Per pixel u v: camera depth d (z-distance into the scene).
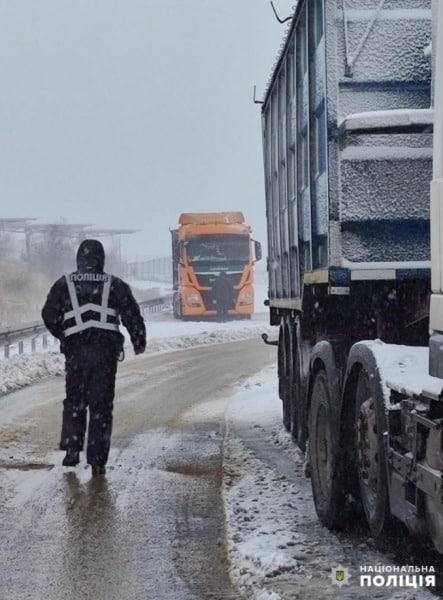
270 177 11.93
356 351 6.06
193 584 5.63
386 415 5.46
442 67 4.99
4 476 8.64
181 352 24.34
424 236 6.64
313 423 7.06
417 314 6.79
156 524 6.99
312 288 8.17
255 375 18.09
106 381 8.80
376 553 5.98
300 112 8.55
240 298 36.41
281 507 7.27
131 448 10.22
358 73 6.69
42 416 12.50
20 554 6.27
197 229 36.44
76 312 8.83
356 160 6.62
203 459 9.58
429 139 6.59
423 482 4.80
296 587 5.28
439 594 5.15
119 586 5.61
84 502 7.66
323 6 6.79
